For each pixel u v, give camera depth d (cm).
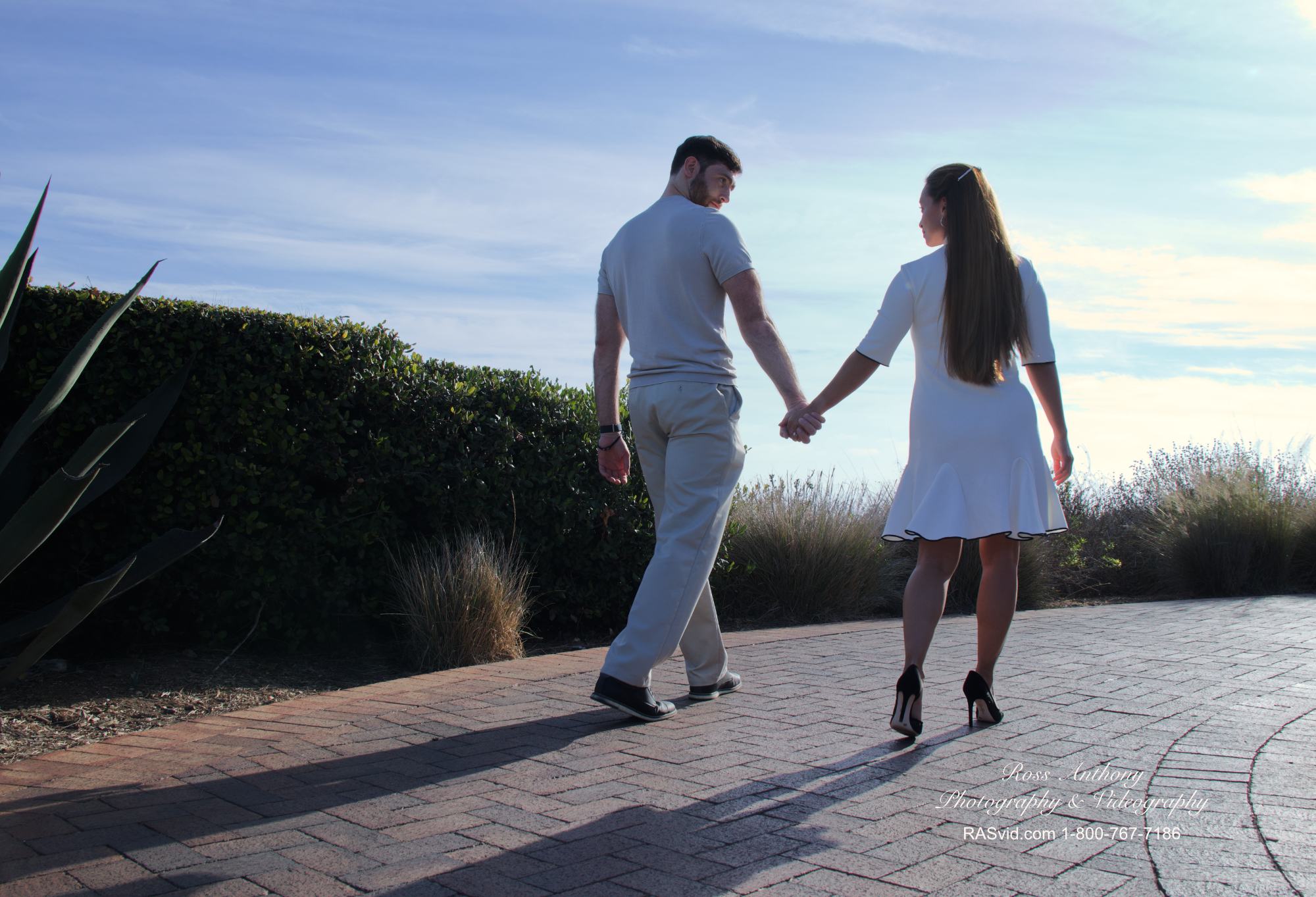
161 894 176
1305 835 198
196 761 271
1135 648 452
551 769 259
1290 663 407
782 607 661
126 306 325
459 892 177
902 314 293
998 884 178
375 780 251
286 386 465
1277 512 784
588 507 571
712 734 296
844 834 206
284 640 477
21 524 287
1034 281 295
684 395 309
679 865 189
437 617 470
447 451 525
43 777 257
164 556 333
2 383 419
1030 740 283
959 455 283
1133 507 927
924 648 279
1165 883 176
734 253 306
